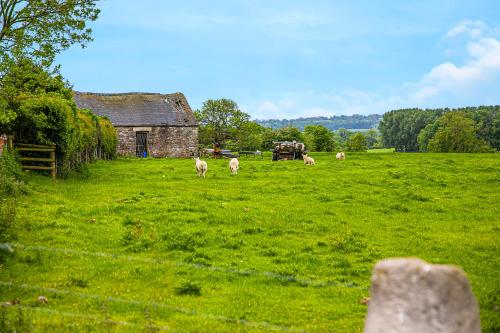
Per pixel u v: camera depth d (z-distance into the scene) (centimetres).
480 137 16938
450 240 1995
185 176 3903
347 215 2450
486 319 1188
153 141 7519
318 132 13075
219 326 1109
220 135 10169
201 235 1941
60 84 2742
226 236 1945
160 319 1151
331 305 1280
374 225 2247
